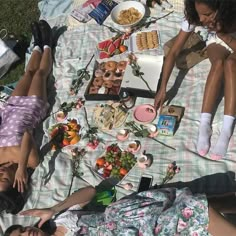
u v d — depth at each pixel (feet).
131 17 9.39
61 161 7.89
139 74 8.39
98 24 9.61
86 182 7.58
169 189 6.72
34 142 7.99
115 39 9.22
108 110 8.23
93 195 7.16
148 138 7.80
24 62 9.95
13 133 8.00
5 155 7.91
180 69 8.46
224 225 6.06
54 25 9.94
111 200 7.27
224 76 7.36
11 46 10.12
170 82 8.36
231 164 7.20
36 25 9.52
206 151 7.38
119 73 8.61
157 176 7.37
